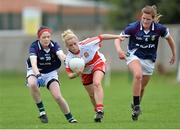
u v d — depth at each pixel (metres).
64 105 26.84
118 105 37.50
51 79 26.67
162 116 30.28
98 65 27.03
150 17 27.05
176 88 53.88
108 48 79.62
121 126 25.52
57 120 29.02
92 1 131.50
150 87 55.50
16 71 81.44
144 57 27.89
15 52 81.69
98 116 26.69
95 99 26.75
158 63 72.62
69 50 26.59
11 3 116.44
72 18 121.38
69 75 26.31
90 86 27.83
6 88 56.06
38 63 26.50
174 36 76.44
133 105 27.72
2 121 28.98
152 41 27.66
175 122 27.22
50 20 116.81
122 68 79.69
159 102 38.88
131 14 85.25
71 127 25.27
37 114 32.41
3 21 113.88
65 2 118.19
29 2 117.75
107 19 107.31
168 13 85.06
